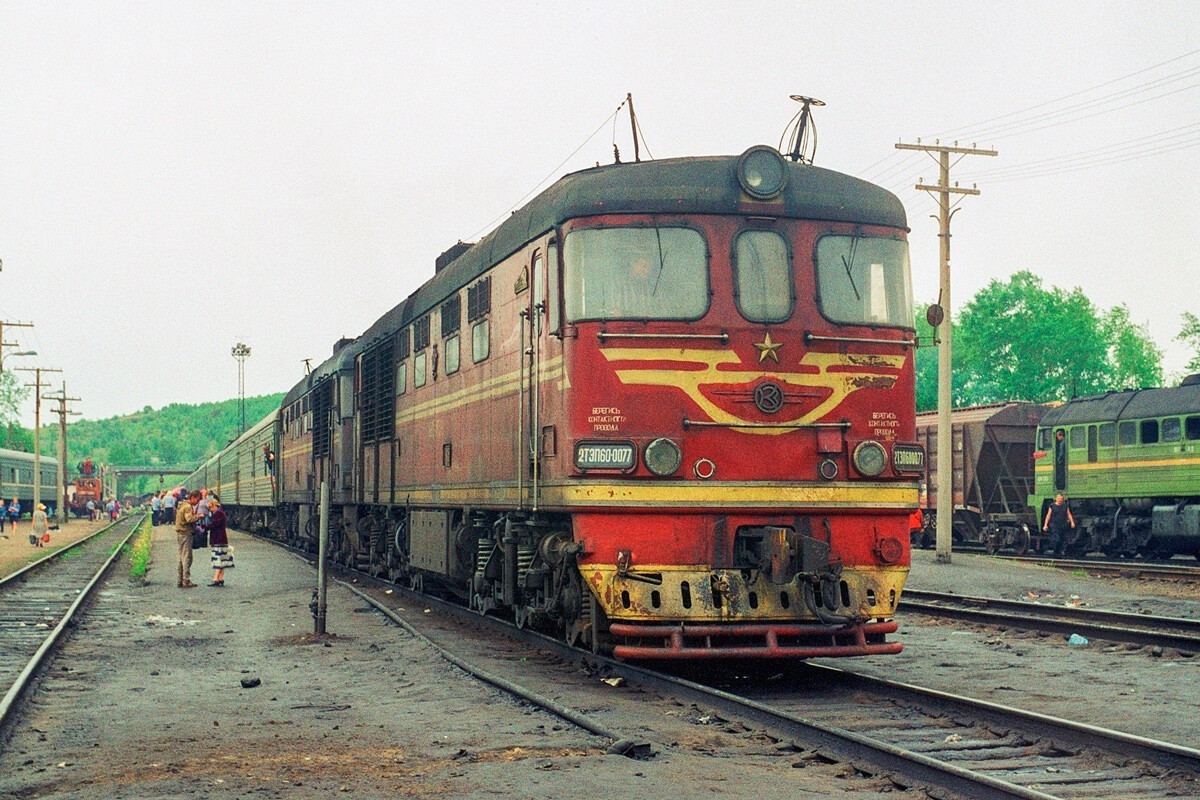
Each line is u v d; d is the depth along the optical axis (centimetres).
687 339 993
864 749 704
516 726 827
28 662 1166
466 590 1612
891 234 1059
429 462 1588
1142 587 2080
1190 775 663
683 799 621
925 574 2367
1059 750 742
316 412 2647
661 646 1038
